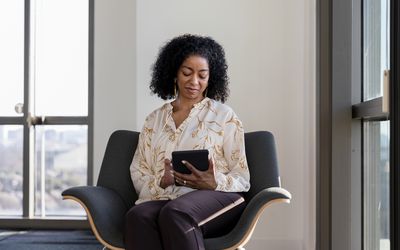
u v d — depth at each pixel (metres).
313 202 2.98
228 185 2.25
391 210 1.56
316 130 2.70
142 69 3.40
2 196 4.56
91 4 4.42
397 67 1.55
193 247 1.99
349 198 2.56
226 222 2.21
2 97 4.56
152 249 2.05
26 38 4.49
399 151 1.54
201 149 2.31
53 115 4.54
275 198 2.07
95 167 4.30
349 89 2.57
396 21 1.55
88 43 4.44
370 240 2.51
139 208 2.12
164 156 2.40
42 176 4.55
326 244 2.61
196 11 3.40
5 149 4.54
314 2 2.94
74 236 4.04
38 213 4.55
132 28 4.29
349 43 2.58
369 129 2.50
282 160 3.37
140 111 3.39
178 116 2.50
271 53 3.38
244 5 3.40
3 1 4.57
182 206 2.04
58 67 4.55
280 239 3.35
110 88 4.30
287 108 3.38
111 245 2.16
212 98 2.68
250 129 3.38
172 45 2.63
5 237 3.99
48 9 4.56
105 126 4.30
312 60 2.98
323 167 2.60
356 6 2.59
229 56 3.39
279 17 3.39
